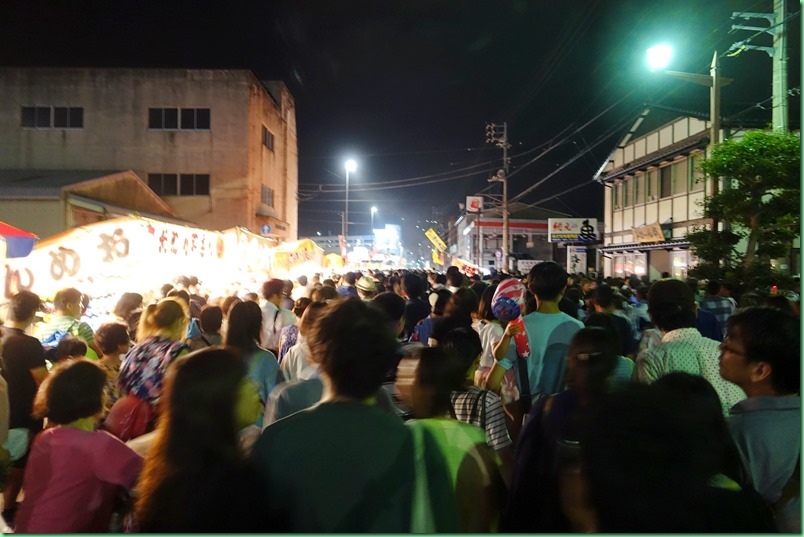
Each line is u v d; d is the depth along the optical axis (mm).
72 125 28578
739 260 12773
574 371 2721
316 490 2068
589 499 1633
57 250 7008
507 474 3361
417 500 2301
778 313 2791
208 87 28844
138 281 8344
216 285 10758
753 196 11852
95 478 2879
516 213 56625
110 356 5191
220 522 1982
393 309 5469
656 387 1727
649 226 24234
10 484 5023
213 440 2107
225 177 28734
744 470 2590
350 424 2178
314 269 17688
